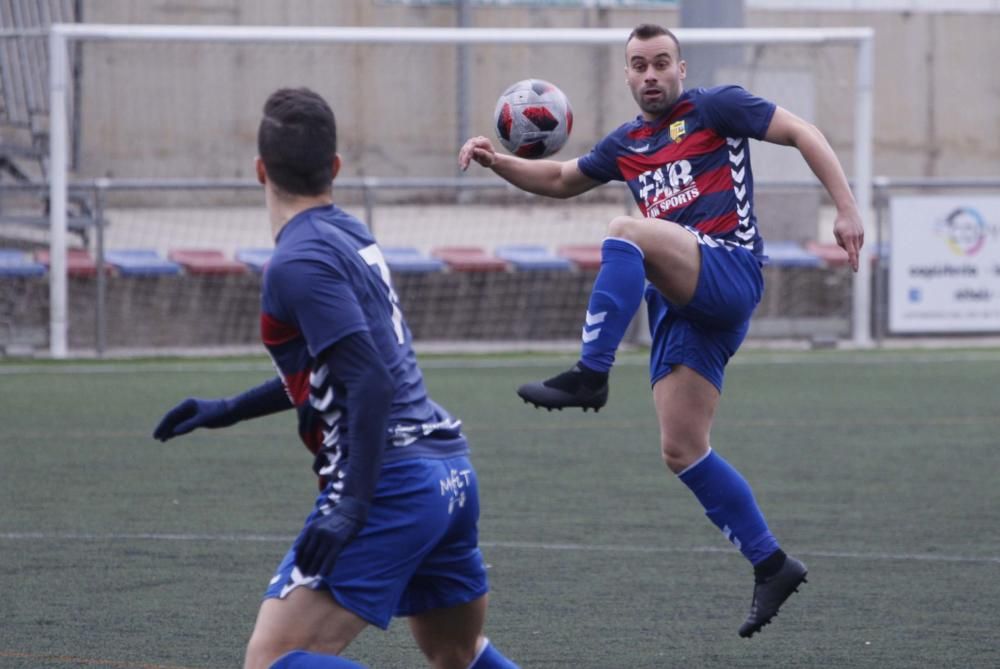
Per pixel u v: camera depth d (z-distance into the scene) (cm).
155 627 1480
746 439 2831
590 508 2155
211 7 6600
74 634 1451
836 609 1577
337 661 920
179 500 2197
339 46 5806
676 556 1839
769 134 1368
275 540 1917
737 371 3959
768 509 2153
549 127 1476
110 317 4350
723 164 1391
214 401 1077
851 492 2292
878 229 4528
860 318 4506
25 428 2906
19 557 1808
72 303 4331
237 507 2145
